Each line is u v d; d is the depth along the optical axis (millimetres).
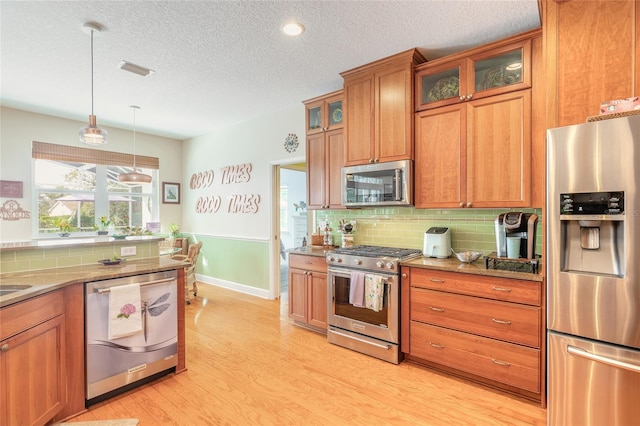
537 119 2330
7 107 4203
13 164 4250
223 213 5398
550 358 1846
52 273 2195
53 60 2900
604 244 1699
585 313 1720
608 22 1776
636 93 1710
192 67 3074
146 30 2438
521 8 2189
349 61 2980
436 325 2525
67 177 4816
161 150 5898
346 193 3238
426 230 3188
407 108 2844
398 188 2861
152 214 5824
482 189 2551
